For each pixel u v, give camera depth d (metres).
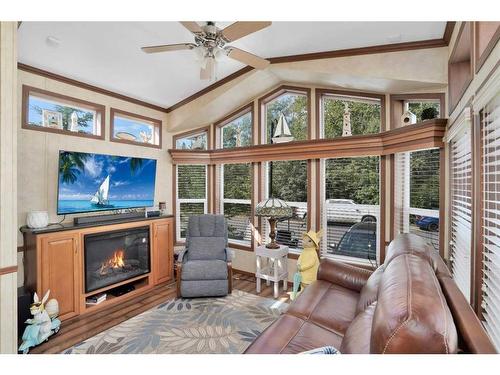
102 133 3.53
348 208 3.41
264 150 3.89
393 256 1.78
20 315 2.37
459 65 2.27
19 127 2.79
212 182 4.54
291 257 3.74
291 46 2.87
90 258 3.02
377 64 2.68
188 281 3.24
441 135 2.41
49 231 2.65
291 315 1.90
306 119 3.71
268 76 3.55
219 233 3.75
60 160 2.89
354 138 3.17
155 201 4.22
